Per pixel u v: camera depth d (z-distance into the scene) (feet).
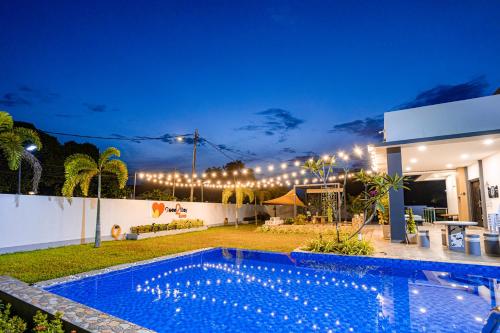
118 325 12.57
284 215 105.09
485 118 37.01
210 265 30.32
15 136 28.43
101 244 39.06
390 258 26.30
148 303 19.17
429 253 27.84
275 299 19.83
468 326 15.12
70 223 38.81
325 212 65.00
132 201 48.78
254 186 78.38
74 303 14.90
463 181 52.90
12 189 49.42
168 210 56.75
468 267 23.73
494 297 19.33
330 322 16.03
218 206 75.15
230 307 18.45
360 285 22.72
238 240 42.80
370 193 33.83
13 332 12.05
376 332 14.67
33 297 15.62
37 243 34.91
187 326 15.80
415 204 90.53
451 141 32.76
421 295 20.01
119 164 38.37
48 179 58.85
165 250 33.96
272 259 31.68
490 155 42.22
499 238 26.81
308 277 25.22
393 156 35.06
